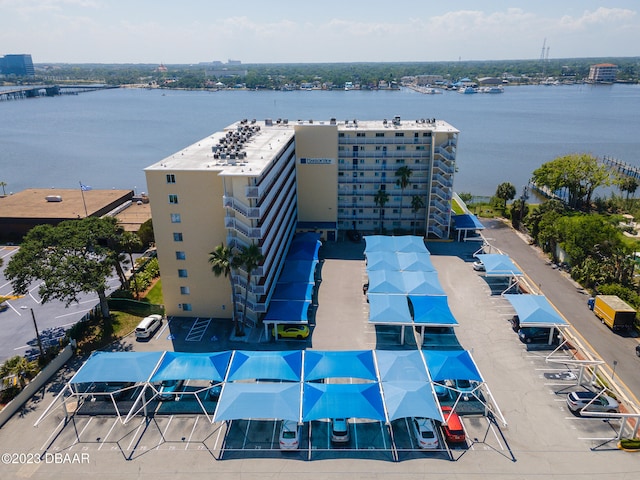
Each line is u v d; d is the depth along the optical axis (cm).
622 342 6141
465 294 7450
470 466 4294
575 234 8006
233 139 7700
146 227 9169
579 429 4725
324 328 6531
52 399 5206
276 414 4491
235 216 6238
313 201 9581
